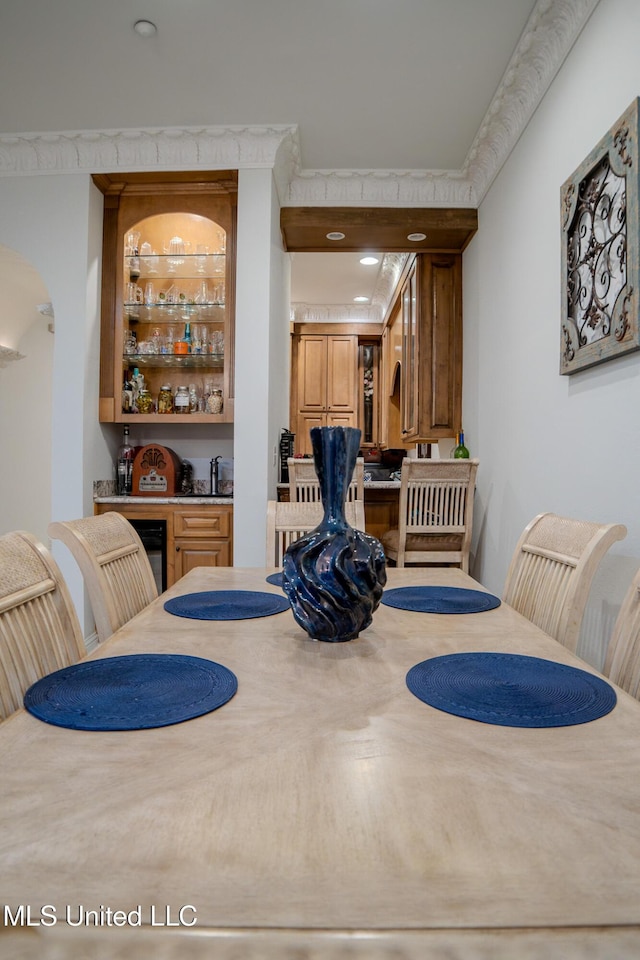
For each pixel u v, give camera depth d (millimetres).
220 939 390
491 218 3266
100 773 589
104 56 2557
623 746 654
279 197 3539
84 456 3209
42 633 1046
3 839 480
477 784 570
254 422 3211
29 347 5656
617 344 1729
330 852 465
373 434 6848
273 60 2582
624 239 1704
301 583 1013
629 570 1717
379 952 386
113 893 420
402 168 3488
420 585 1578
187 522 3260
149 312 3562
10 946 400
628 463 1739
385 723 713
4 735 673
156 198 3389
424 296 3969
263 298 3209
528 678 861
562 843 478
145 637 1079
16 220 3232
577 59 2119
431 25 2357
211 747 647
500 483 3037
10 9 2287
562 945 389
